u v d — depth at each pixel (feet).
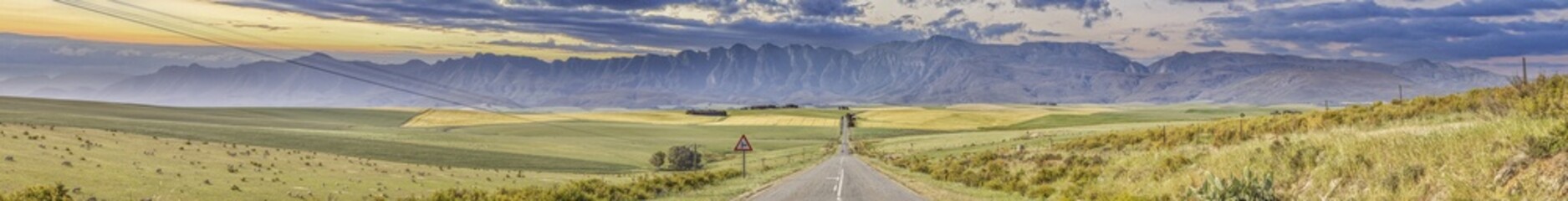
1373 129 103.65
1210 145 130.52
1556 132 46.26
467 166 266.16
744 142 160.04
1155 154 108.17
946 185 122.11
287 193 107.76
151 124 364.17
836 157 294.25
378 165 186.39
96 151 133.28
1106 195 83.56
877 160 270.67
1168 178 87.15
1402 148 58.65
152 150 149.38
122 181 100.12
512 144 421.59
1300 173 67.56
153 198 90.43
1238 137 135.74
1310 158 67.62
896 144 439.22
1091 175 110.32
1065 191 94.53
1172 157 97.35
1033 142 281.33
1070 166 128.88
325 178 134.51
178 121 456.04
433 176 167.12
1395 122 111.45
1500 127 57.06
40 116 354.74
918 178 146.82
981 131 545.44
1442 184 49.85
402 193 123.44
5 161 102.99
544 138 504.43
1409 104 122.83
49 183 90.84
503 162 302.66
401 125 629.51
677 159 330.34
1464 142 55.11
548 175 221.66
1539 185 43.34
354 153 271.69
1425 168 53.31
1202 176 80.28
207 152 160.35
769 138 595.06
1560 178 42.24
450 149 345.10
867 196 102.06
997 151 237.66
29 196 73.72
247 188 108.88
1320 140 76.02
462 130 575.38
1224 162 83.46
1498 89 102.99
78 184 93.25
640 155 407.85
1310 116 141.79
